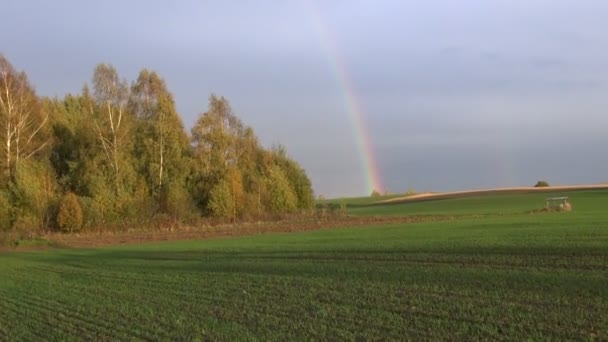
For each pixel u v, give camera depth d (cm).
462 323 1551
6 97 7112
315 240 4903
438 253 3219
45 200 6844
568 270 2355
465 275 2370
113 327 1714
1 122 7069
